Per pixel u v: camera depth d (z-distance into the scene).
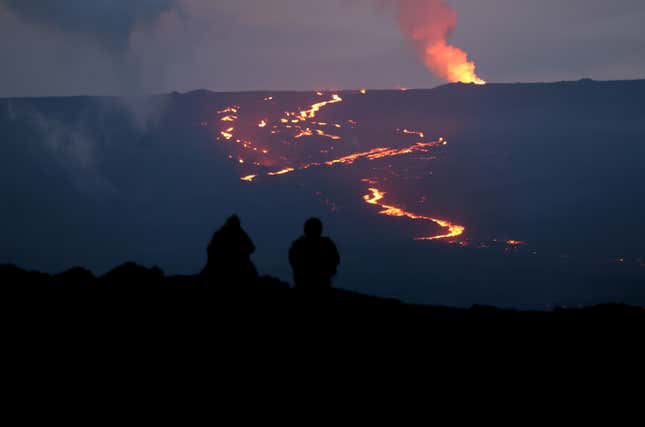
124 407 5.38
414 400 6.00
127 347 6.71
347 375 6.41
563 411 5.89
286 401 5.77
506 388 6.38
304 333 7.41
